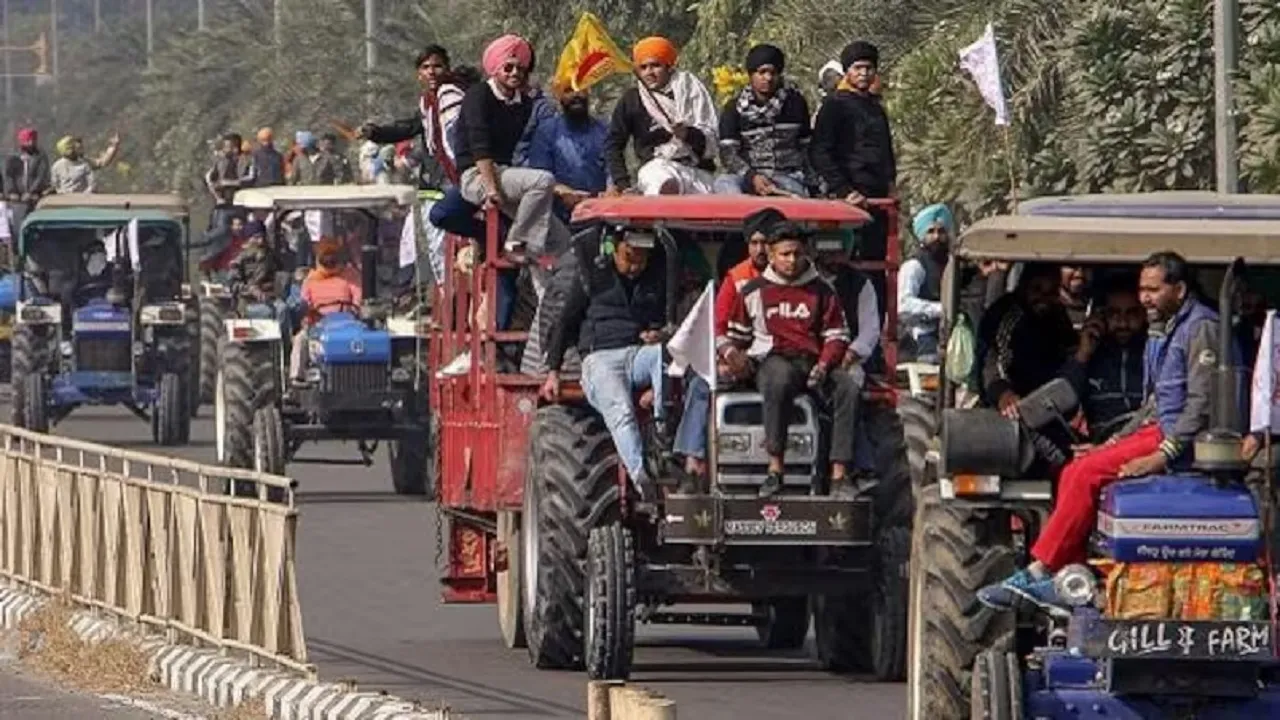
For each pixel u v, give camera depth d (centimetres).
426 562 5647
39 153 10450
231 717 3781
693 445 3966
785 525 3925
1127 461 2956
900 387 4700
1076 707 2938
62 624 4547
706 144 4538
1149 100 6153
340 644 4497
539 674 4112
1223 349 2933
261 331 6831
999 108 4922
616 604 3900
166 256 8856
